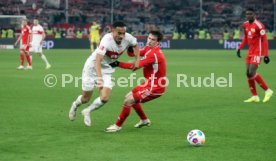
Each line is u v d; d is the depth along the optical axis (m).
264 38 38.66
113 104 38.00
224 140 25.09
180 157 21.59
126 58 96.25
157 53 27.48
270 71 70.25
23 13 151.25
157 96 27.81
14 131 27.08
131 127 28.69
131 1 157.75
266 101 40.00
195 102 39.41
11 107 35.91
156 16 156.25
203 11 158.62
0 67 73.06
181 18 156.75
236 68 74.31
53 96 42.28
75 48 132.75
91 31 114.81
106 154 22.08
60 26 140.88
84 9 154.38
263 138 25.66
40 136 25.78
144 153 22.28
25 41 68.88
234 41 137.75
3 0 151.38
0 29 136.75
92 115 32.81
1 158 21.28
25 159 21.16
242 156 21.84
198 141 23.62
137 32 146.38
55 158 21.33
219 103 38.84
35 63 81.81
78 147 23.38
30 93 44.09
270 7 158.25
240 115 33.00
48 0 153.00
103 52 26.50
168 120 31.06
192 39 137.38
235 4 160.88
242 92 46.38
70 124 29.39
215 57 102.31
